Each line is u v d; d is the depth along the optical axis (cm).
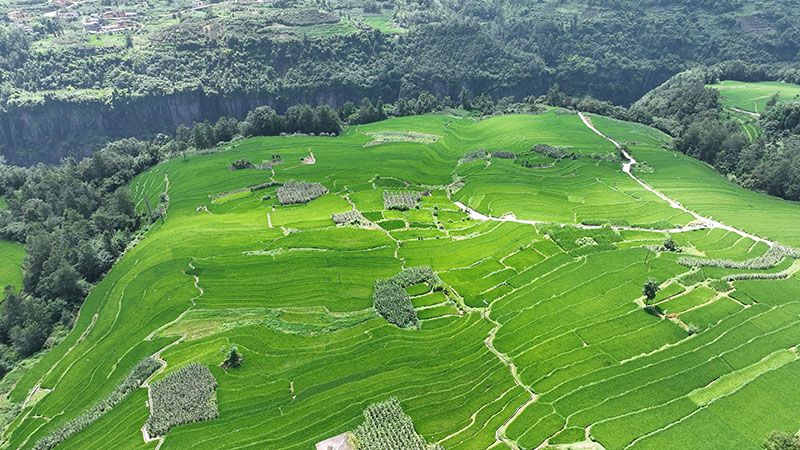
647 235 12081
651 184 15700
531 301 9525
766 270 10031
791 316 8400
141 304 10531
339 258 11506
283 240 12488
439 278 10506
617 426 6556
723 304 8862
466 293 9988
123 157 18938
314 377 7962
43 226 14300
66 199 15262
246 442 6812
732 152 17488
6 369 9731
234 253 12025
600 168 16988
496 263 11019
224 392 7794
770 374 7200
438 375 7825
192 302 10262
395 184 16350
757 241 11612
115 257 13138
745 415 6606
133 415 7462
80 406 8231
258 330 9225
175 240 12781
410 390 7512
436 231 12875
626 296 9331
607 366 7662
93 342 9919
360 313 9588
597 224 12781
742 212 13325
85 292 11694
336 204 14725
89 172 17738
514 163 17612
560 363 7794
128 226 14800
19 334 10200
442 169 17900
